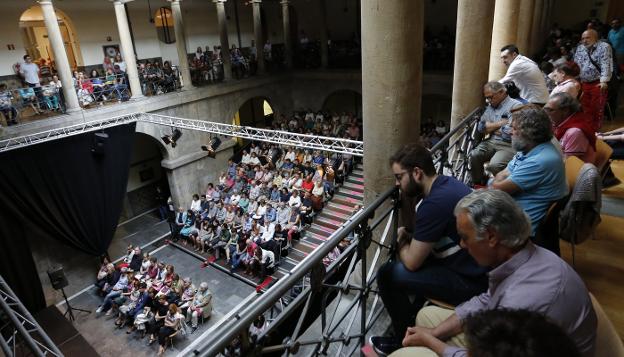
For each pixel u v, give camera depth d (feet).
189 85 55.77
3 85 45.29
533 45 41.52
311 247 44.06
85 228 43.09
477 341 3.20
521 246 5.12
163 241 51.03
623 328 8.83
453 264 7.09
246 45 77.51
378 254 8.83
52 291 42.96
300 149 55.72
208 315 36.65
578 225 9.47
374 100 9.31
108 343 35.63
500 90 13.70
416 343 6.26
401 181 7.25
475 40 15.49
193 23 67.41
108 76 49.80
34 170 39.04
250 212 46.50
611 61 17.34
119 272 41.81
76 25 51.88
